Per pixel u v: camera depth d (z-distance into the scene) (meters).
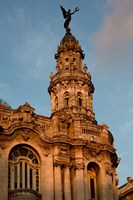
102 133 53.34
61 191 46.84
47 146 48.88
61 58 67.31
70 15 74.19
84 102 62.88
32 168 47.53
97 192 50.44
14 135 47.19
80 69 67.00
